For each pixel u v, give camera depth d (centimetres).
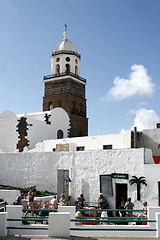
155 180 1708
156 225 1157
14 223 1223
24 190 2211
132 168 1805
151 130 2847
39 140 3684
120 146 2822
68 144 2972
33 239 1070
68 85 4753
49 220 1127
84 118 4938
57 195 2080
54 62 4988
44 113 3962
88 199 1962
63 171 2094
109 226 1212
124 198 1811
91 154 2008
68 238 1097
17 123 3519
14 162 2477
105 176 1903
